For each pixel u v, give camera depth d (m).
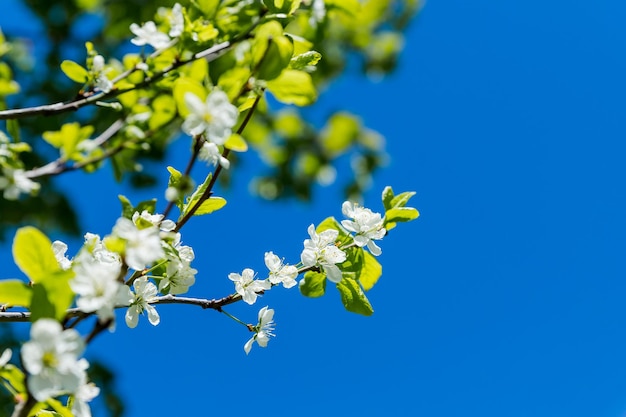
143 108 1.15
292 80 1.08
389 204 1.17
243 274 1.16
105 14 1.86
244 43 1.17
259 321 1.16
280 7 1.16
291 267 1.17
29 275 0.99
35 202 1.95
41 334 0.97
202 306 1.14
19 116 1.11
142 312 1.11
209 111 1.03
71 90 1.85
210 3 1.16
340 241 1.17
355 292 1.17
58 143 1.08
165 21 1.17
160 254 1.01
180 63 1.13
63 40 1.91
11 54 1.81
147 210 1.10
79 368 0.97
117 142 1.12
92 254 1.08
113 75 1.17
